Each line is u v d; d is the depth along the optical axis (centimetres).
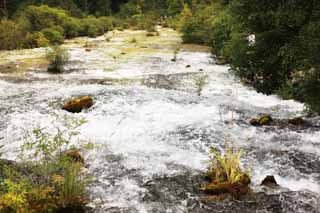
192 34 2658
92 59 1906
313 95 723
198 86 1289
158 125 862
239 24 986
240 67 1061
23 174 518
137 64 1797
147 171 623
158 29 3941
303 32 689
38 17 2823
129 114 940
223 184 549
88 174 594
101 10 4997
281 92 1077
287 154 701
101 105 1010
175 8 4747
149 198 532
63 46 2442
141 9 5278
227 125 870
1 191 446
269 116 909
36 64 1720
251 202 521
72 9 3966
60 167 536
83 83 1360
